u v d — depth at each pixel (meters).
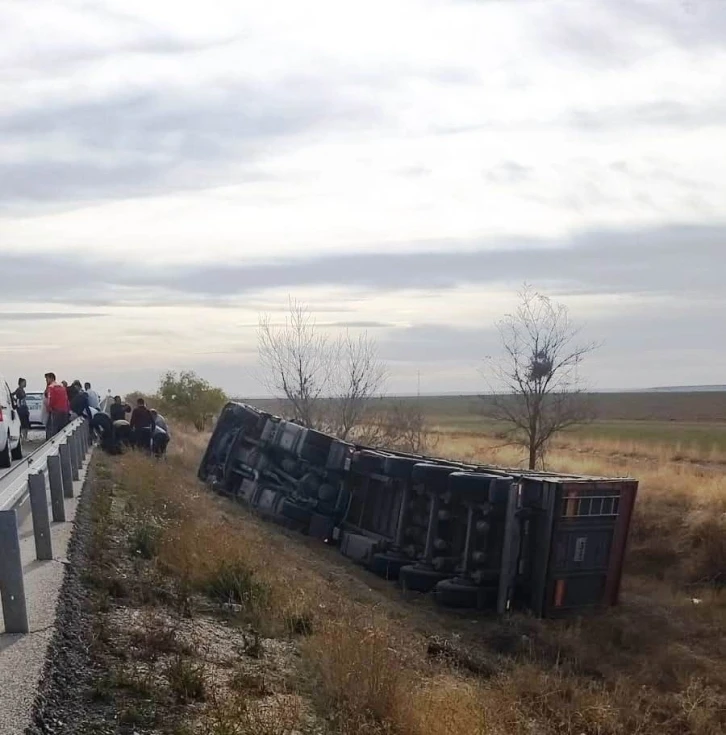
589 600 14.90
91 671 6.32
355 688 7.00
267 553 13.46
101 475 17.33
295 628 9.23
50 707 5.58
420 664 9.42
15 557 6.85
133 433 24.05
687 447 40.38
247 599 9.52
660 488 23.61
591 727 9.44
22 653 6.35
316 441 18.89
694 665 12.84
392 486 16.91
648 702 11.16
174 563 10.34
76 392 28.23
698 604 16.53
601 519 14.93
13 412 21.55
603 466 30.09
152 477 17.08
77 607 7.68
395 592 14.84
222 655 7.53
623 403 143.38
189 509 14.86
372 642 7.88
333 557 16.94
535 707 9.64
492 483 14.18
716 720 10.68
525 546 14.59
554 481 14.48
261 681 6.96
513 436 29.53
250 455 20.56
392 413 31.38
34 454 11.05
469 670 10.66
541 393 25.75
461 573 14.59
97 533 10.97
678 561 19.83
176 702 6.12
